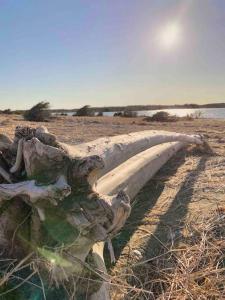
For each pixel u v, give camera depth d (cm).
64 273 206
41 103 1866
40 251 206
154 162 541
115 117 2389
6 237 206
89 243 213
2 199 196
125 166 456
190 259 313
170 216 411
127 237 365
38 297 210
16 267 200
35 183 188
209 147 736
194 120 2047
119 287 258
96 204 198
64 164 195
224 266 310
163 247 341
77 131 1170
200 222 383
